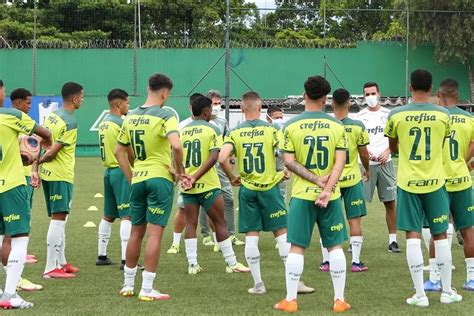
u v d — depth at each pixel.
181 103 26.22
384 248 9.84
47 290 7.23
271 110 10.73
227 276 7.96
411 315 6.18
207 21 36.91
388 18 40.03
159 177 6.77
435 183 6.58
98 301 6.73
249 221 7.19
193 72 29.30
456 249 9.73
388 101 30.58
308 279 7.77
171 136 6.69
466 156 7.30
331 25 40.28
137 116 6.85
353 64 30.56
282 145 6.47
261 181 7.17
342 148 6.33
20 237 6.54
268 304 6.61
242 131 7.30
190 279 7.79
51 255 7.91
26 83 29.11
